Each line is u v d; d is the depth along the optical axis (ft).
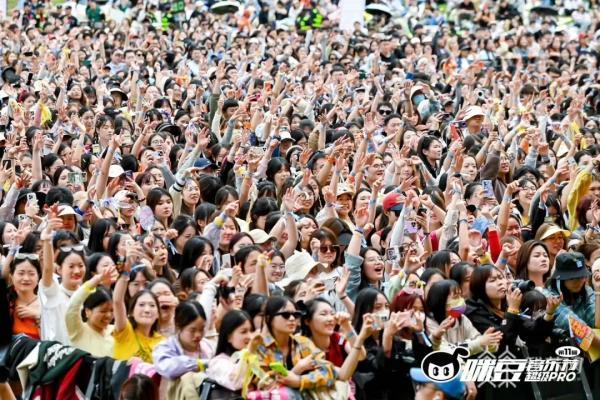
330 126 85.97
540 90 109.91
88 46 120.78
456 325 46.57
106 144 77.10
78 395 42.27
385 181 69.15
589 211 64.44
